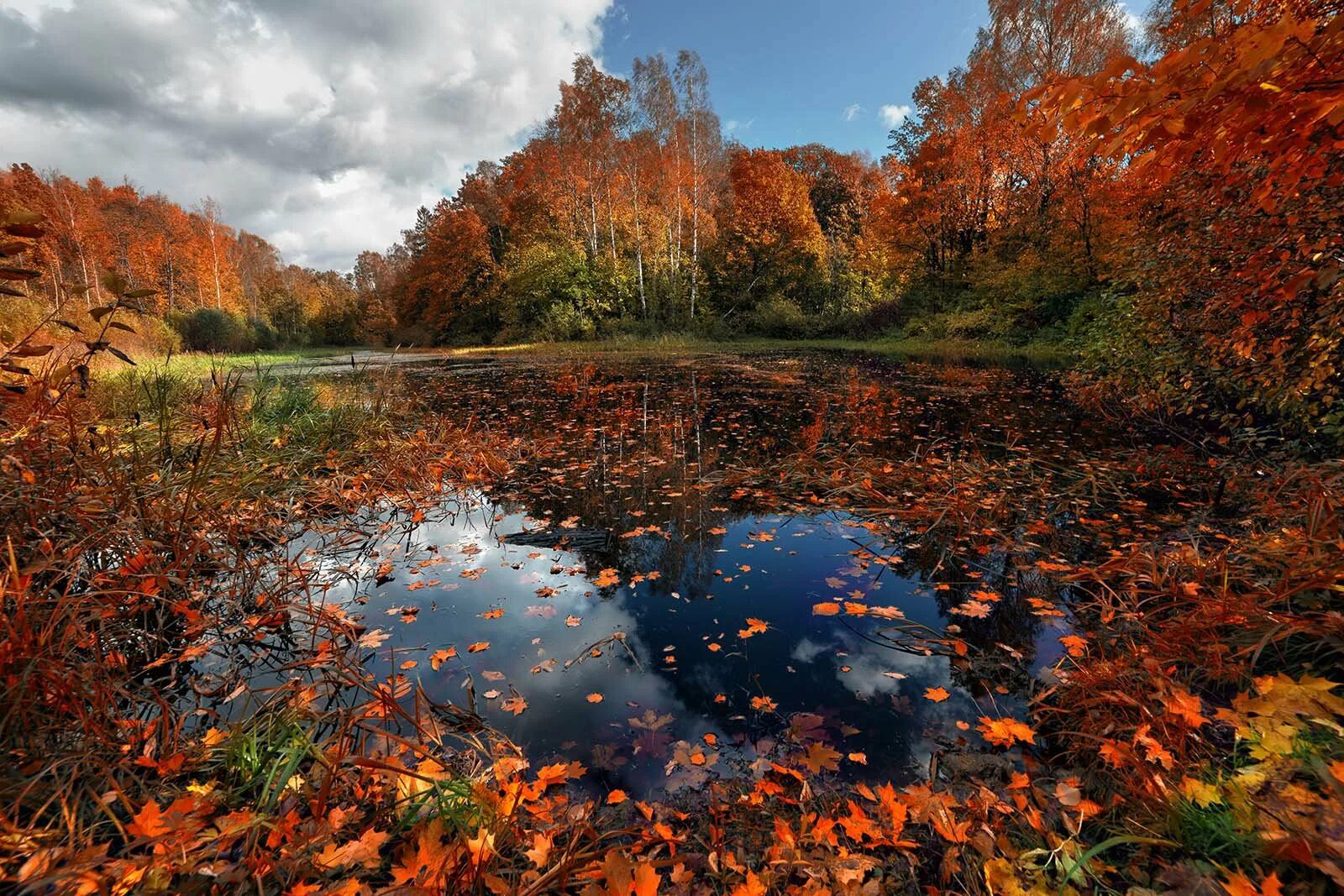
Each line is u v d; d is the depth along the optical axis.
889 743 1.84
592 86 22.42
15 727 1.54
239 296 44.19
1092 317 13.81
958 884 1.29
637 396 9.83
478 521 4.12
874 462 5.09
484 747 1.85
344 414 6.15
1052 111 1.75
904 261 21.89
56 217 29.56
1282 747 1.34
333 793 1.55
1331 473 2.86
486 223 31.89
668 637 2.55
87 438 3.21
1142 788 1.43
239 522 3.52
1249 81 1.41
